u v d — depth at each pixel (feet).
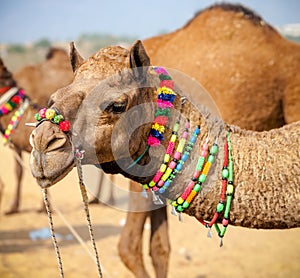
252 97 21.02
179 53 21.27
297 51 21.67
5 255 25.09
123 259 17.98
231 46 21.11
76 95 10.47
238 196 11.12
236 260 25.31
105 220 30.50
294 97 21.35
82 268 23.97
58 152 10.07
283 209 11.06
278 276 23.52
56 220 30.35
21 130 24.20
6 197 35.35
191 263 24.86
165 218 18.10
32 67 32.19
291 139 11.62
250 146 11.51
